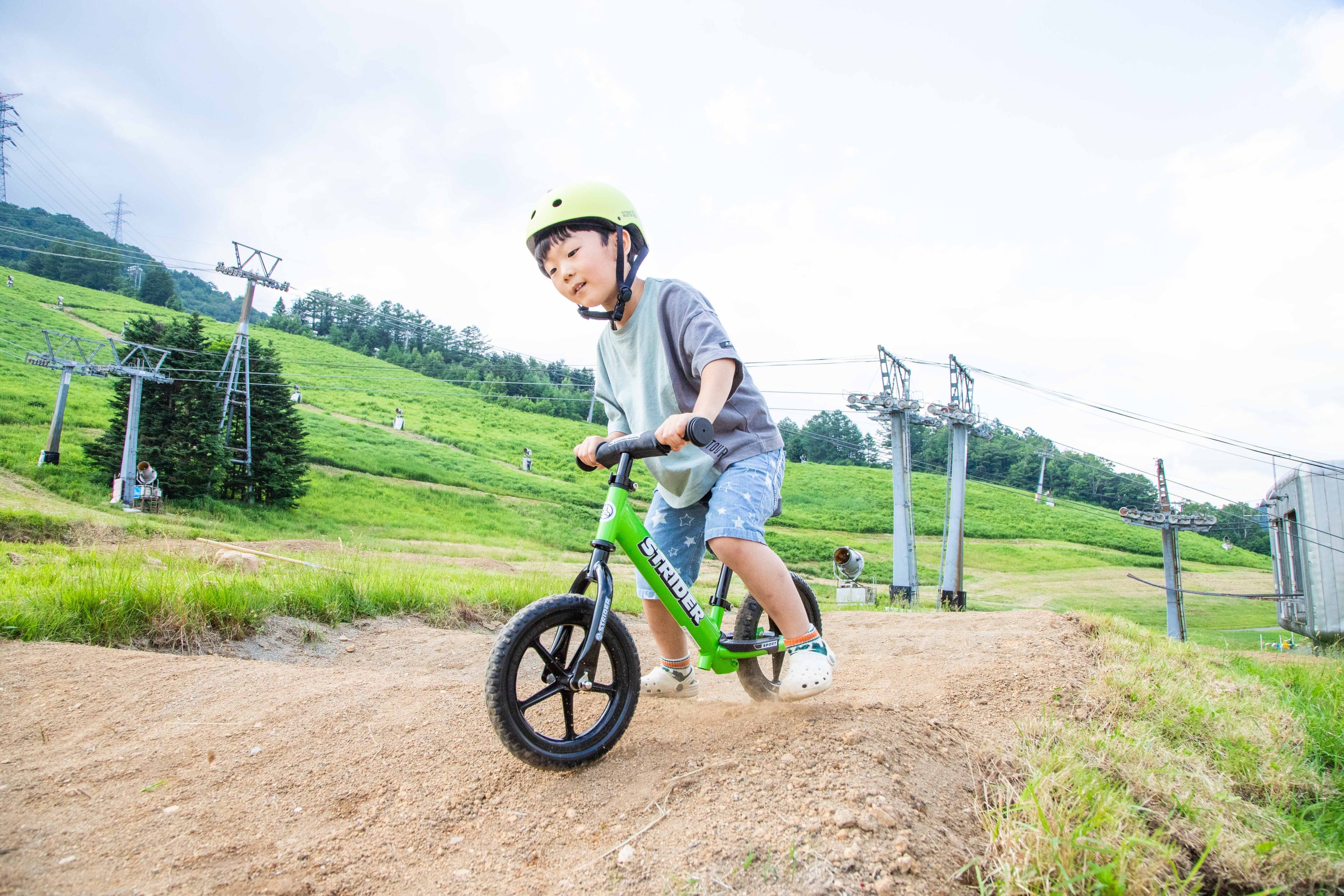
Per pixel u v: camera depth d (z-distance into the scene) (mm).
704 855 1579
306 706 2471
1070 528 58906
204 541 8844
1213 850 1874
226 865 1658
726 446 2256
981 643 3961
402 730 2264
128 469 22719
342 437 43844
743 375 2271
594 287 2275
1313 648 12180
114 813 1856
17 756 2174
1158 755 2354
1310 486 12484
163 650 3498
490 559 18828
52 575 4023
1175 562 20688
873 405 19828
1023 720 2559
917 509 57188
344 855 1694
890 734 2074
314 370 70562
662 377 2330
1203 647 5469
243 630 3861
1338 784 2506
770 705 2402
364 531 26719
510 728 1823
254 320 135875
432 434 52562
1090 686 3012
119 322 66500
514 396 83062
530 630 1882
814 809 1689
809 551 39375
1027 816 1805
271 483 27812
